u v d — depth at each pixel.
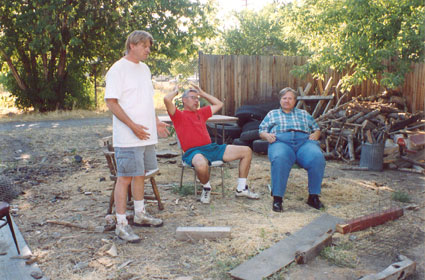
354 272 2.96
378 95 8.77
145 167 4.03
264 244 3.46
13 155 7.76
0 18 16.31
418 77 8.00
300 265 3.08
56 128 11.54
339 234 3.65
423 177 5.98
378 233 3.70
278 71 9.31
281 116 4.89
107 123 13.17
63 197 5.02
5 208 3.17
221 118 6.68
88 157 7.62
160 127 4.12
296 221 4.05
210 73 8.88
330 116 7.73
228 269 3.04
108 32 17.38
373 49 6.59
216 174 6.12
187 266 3.11
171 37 18.16
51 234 3.79
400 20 6.46
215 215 4.28
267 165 6.72
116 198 3.66
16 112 17.23
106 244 3.52
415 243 3.46
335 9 7.07
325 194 5.02
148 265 3.13
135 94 3.51
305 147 4.64
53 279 2.92
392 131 6.94
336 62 7.04
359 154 7.12
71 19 15.84
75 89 18.22
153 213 4.36
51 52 17.42
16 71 16.92
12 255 3.29
